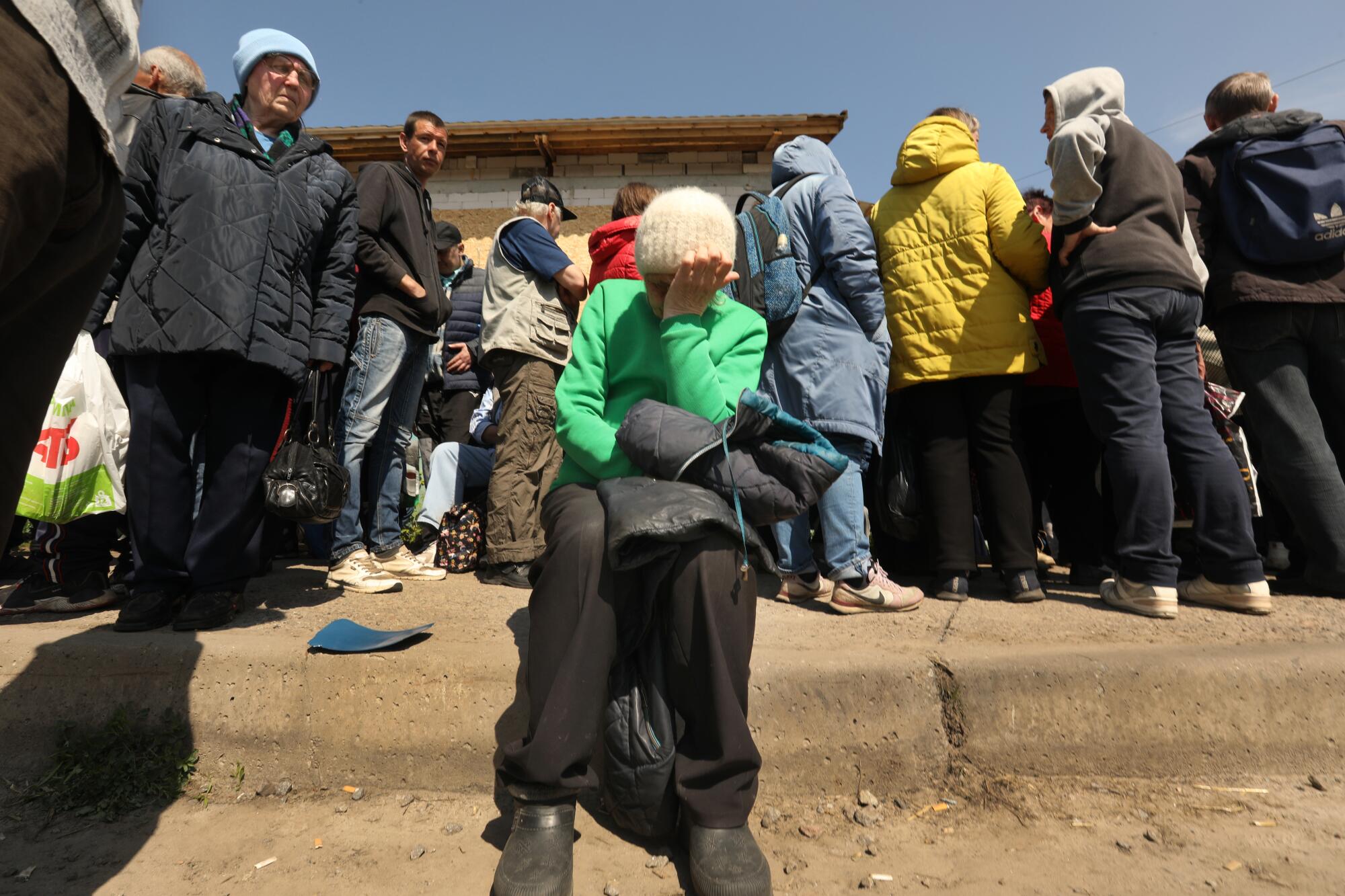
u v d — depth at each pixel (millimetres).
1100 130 2584
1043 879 1505
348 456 2916
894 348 2879
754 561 1628
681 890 1474
